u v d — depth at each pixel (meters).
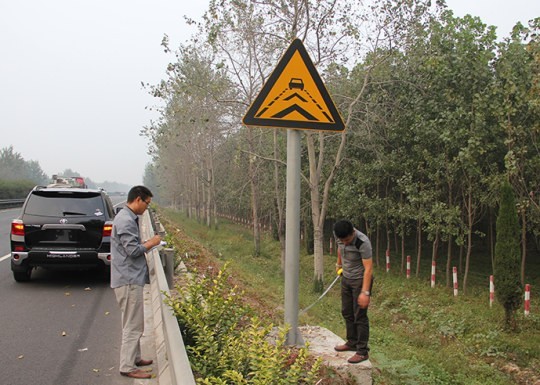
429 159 14.52
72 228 8.49
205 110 19.81
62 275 9.81
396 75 15.41
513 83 11.65
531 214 12.91
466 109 13.54
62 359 5.16
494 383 8.20
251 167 23.67
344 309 5.08
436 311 12.38
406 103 15.84
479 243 22.03
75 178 22.44
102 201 8.88
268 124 3.71
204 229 34.22
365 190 19.38
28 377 4.65
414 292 14.57
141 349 5.28
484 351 9.75
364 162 18.02
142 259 4.71
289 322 4.17
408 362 7.45
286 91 3.71
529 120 12.53
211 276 9.77
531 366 9.09
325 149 18.42
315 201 16.31
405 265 19.45
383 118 15.55
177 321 4.24
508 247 10.70
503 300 10.71
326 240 25.38
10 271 10.11
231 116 19.94
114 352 5.40
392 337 10.47
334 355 4.92
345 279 5.06
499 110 11.81
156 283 6.81
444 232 14.82
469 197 14.13
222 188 38.97
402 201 18.08
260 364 3.33
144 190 4.70
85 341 5.78
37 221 8.47
